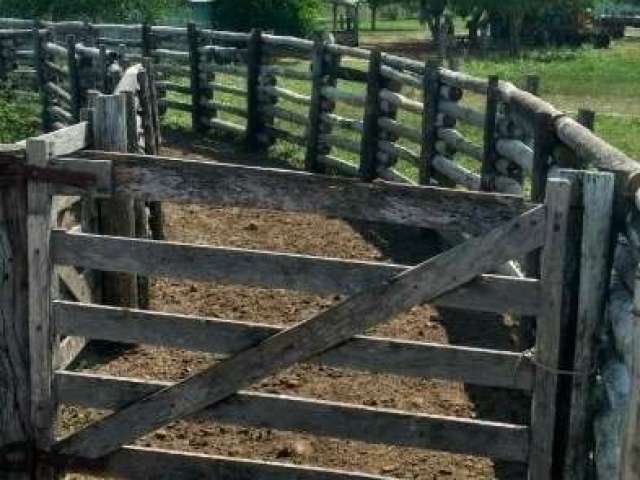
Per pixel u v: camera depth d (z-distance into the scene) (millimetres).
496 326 7461
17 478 4777
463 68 29922
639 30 54219
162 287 8023
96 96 6141
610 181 4121
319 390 6258
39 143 4461
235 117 16375
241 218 10320
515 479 5344
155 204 8234
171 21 34031
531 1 38375
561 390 4367
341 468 5398
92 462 4746
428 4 43594
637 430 3377
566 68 29844
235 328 4527
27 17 28797
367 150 11500
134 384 4660
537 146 6234
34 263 4574
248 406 4590
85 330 4641
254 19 33969
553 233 4180
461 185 9156
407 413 4512
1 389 4715
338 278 4391
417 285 4305
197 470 4699
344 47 12258
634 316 3404
